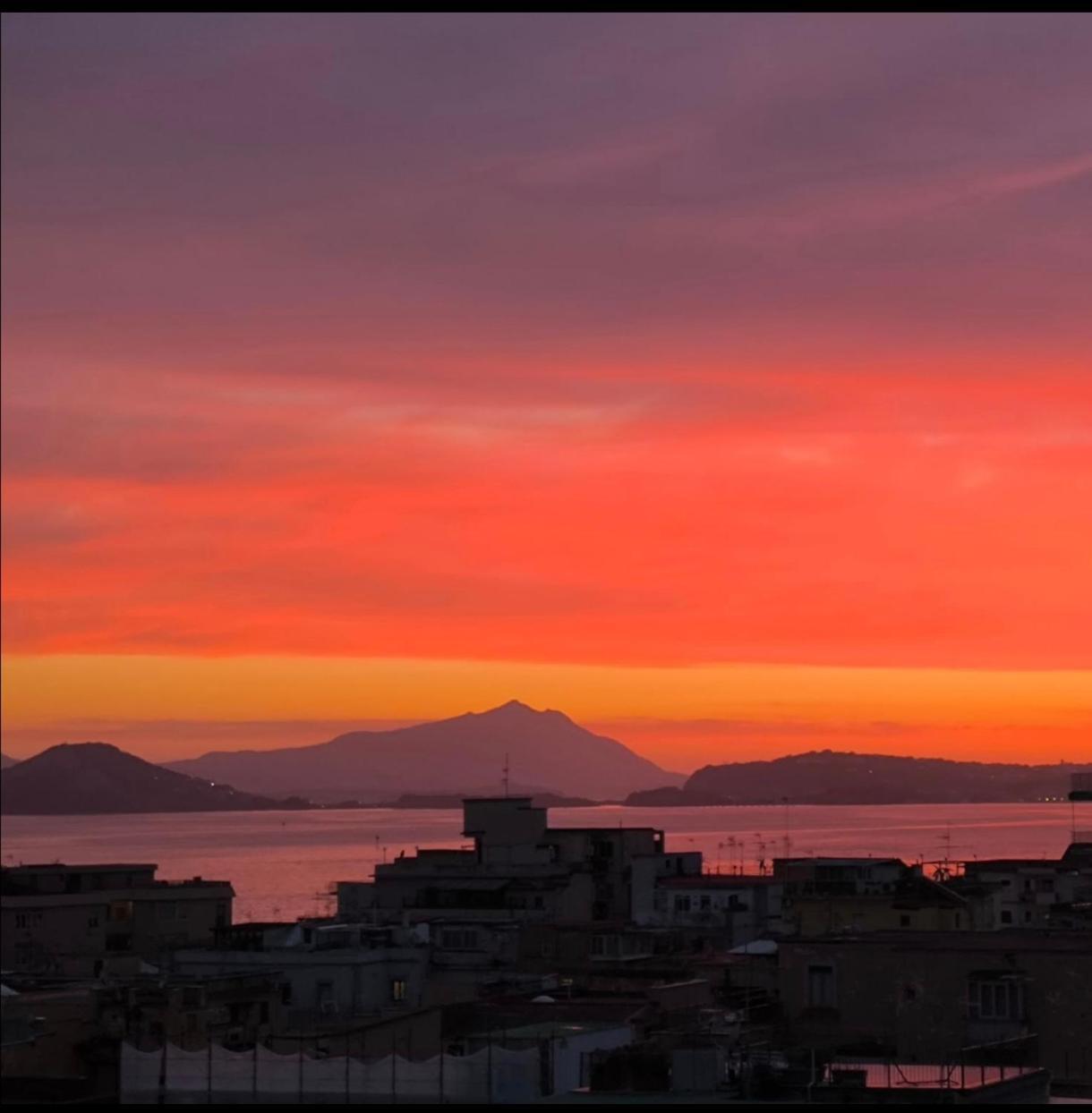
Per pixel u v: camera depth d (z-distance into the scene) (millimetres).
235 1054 76000
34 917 179375
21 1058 89562
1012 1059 79188
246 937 140125
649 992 104875
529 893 181125
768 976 113750
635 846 192375
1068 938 90000
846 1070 62531
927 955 83438
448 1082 72125
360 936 135000
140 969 149125
